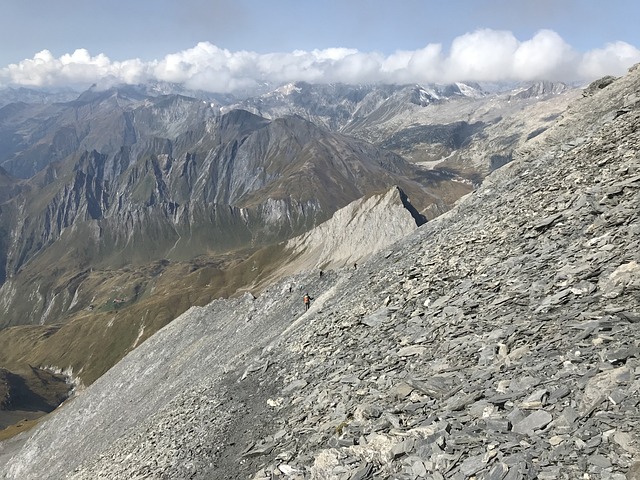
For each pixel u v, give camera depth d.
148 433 38.09
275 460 17.72
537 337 15.24
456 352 17.47
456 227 36.69
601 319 14.06
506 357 15.02
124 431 62.28
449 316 21.00
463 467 10.89
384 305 27.97
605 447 9.56
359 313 29.86
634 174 22.52
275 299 64.12
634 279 14.83
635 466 8.65
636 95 43.69
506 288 20.22
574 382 12.07
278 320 55.88
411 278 29.34
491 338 16.83
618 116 35.22
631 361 11.52
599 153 28.78
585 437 10.06
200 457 24.33
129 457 35.47
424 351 19.31
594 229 20.16
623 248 17.22
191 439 27.88
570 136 47.69
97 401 89.44
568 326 14.80
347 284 45.62
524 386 12.98
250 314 65.31
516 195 32.59
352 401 18.72
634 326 13.05
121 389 84.00
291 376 27.62
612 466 9.03
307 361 28.30
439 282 25.95
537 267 20.25
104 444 64.44
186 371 65.19
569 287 17.06
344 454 14.17
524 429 11.28
